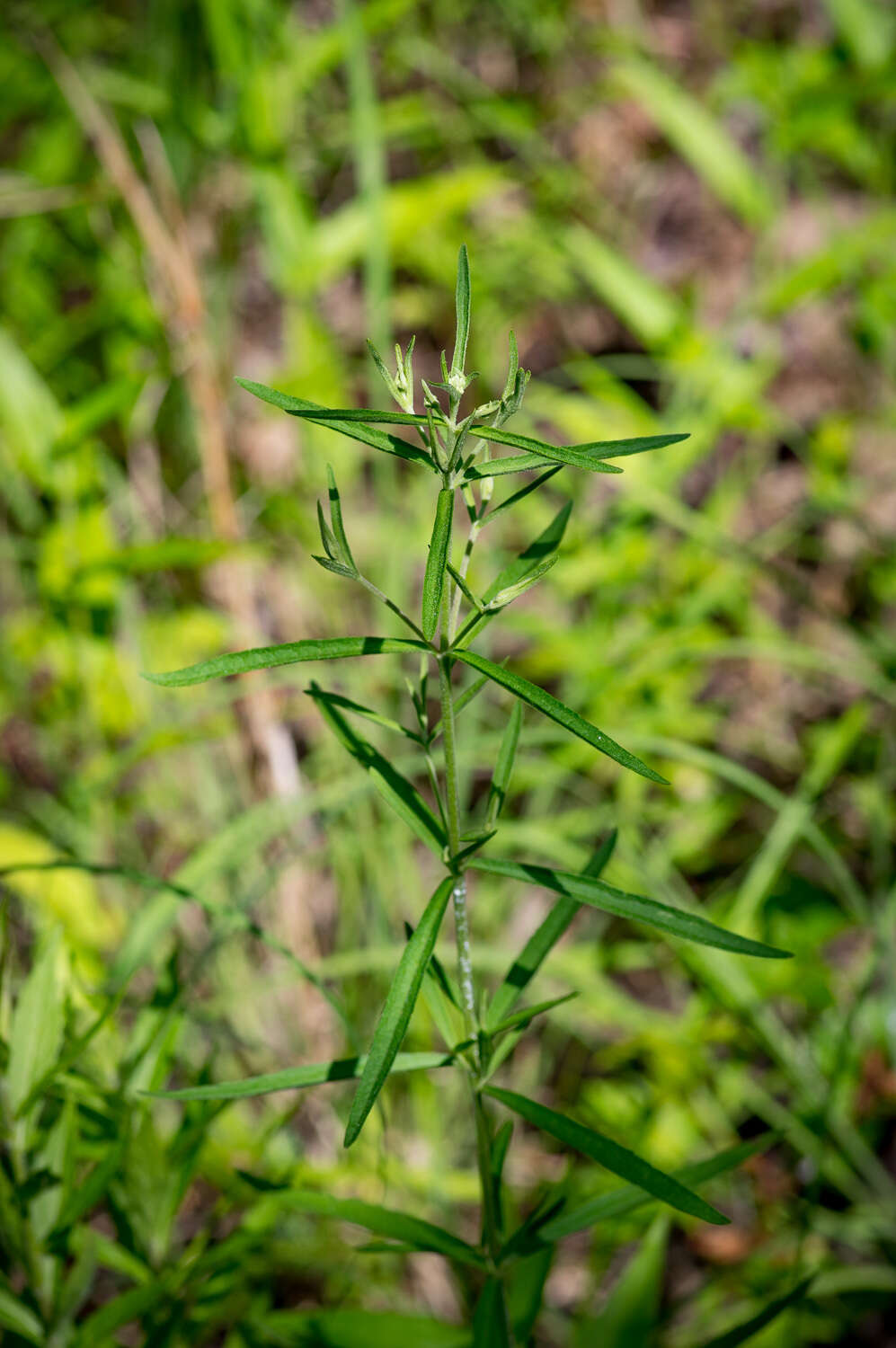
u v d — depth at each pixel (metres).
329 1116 0.92
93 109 0.88
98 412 0.84
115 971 0.73
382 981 0.93
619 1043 0.89
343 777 0.98
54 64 0.91
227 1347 0.69
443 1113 0.92
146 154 0.96
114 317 1.08
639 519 1.06
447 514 0.51
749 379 1.08
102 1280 0.85
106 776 0.92
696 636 1.08
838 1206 0.90
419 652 0.53
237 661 0.51
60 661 1.01
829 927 0.91
